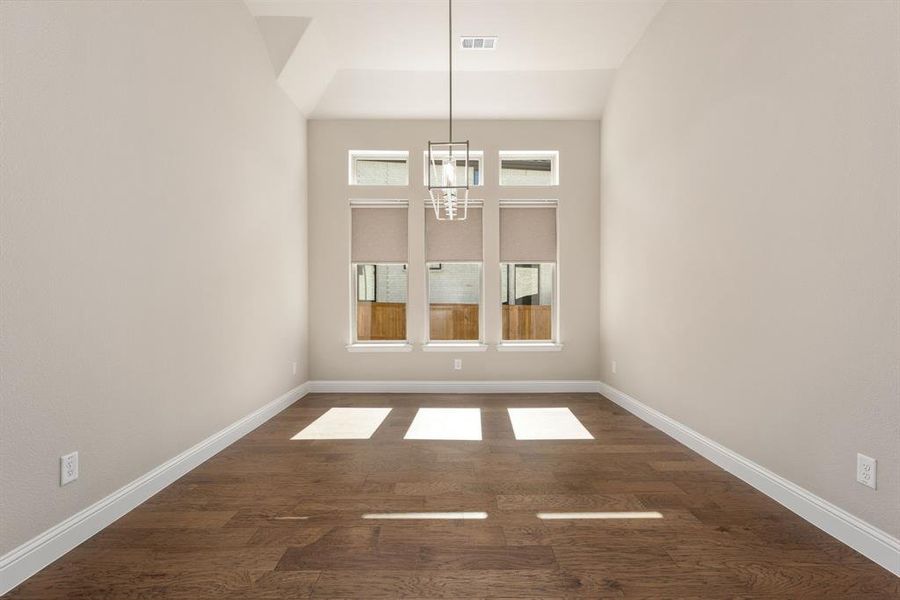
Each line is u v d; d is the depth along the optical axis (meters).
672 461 3.17
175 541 2.12
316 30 4.20
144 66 2.53
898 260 1.83
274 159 4.39
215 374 3.33
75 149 2.06
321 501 2.55
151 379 2.61
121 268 2.36
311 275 5.48
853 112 2.02
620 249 4.82
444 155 5.56
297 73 4.51
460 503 2.52
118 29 2.32
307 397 5.21
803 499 2.32
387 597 1.72
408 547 2.07
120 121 2.34
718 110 3.04
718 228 3.05
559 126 5.50
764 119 2.60
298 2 3.86
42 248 1.90
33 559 1.85
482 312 5.54
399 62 4.77
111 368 2.30
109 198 2.27
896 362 1.84
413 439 3.70
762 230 2.62
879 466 1.92
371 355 5.51
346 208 5.48
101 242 2.22
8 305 1.76
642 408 4.26
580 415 4.44
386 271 5.86
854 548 2.03
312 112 5.35
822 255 2.20
